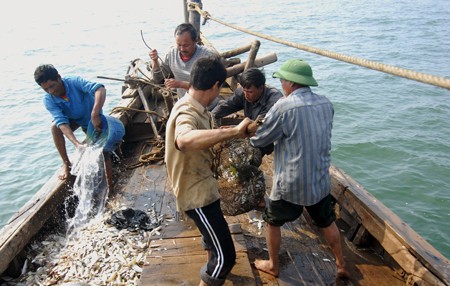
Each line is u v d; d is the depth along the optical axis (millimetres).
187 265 3297
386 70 2100
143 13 33094
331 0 35906
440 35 20203
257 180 3250
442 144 9227
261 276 3352
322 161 2873
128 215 4082
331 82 13875
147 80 5934
